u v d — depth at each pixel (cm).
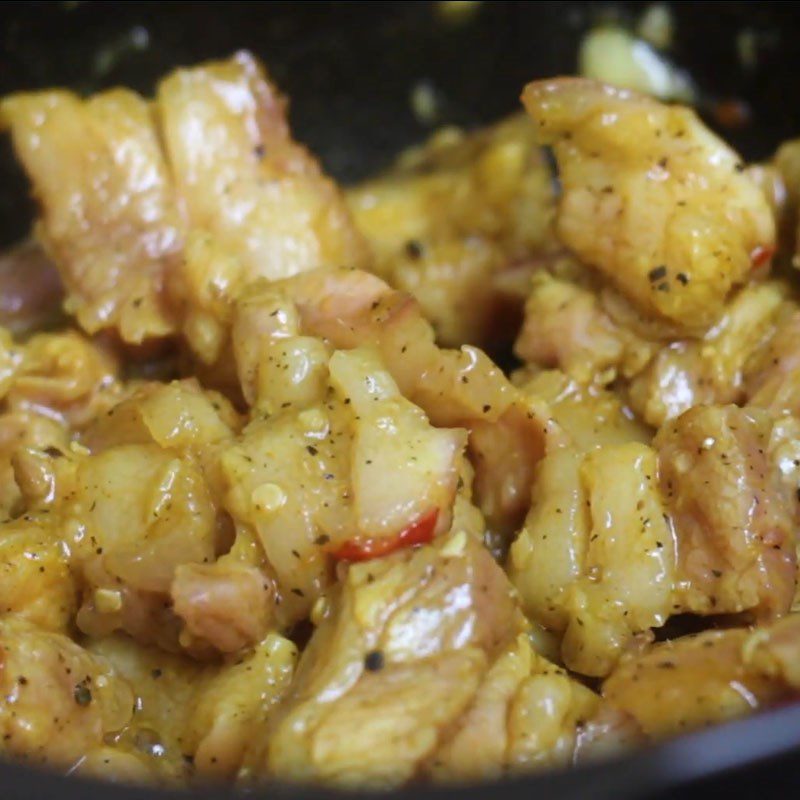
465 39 36
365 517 24
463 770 22
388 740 22
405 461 24
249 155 31
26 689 23
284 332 26
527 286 32
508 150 34
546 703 23
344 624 23
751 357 28
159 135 31
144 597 25
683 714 23
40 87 34
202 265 28
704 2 34
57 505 26
